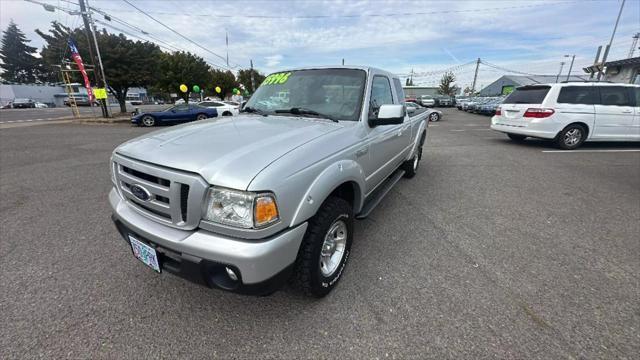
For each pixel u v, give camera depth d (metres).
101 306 2.19
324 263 2.29
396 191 4.78
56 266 2.68
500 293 2.34
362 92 2.91
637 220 3.70
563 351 1.81
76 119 20.16
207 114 16.81
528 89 8.34
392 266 2.71
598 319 2.07
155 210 1.86
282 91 3.26
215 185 1.63
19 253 2.89
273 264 1.68
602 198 4.47
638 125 7.91
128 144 2.17
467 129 13.88
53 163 6.72
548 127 7.84
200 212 1.67
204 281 1.72
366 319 2.07
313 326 2.01
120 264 2.71
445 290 2.37
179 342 1.88
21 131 13.28
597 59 22.89
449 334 1.94
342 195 2.64
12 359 1.76
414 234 3.33
